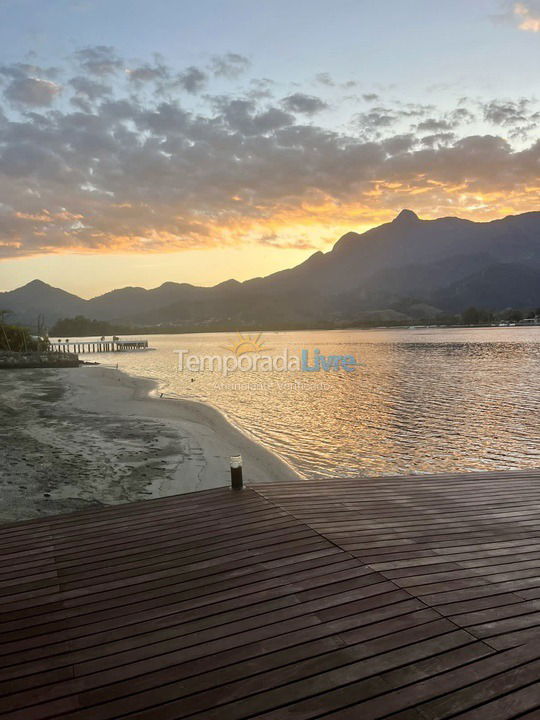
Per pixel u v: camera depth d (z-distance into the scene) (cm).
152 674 301
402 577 424
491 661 302
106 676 301
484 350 6744
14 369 4338
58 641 342
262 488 732
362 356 6059
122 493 915
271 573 438
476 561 459
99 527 580
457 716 255
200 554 487
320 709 264
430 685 280
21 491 905
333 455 1451
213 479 1044
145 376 4019
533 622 348
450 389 2939
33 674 305
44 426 1570
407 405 2388
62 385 2952
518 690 275
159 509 639
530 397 2567
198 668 304
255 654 316
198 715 263
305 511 615
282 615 364
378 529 549
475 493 705
